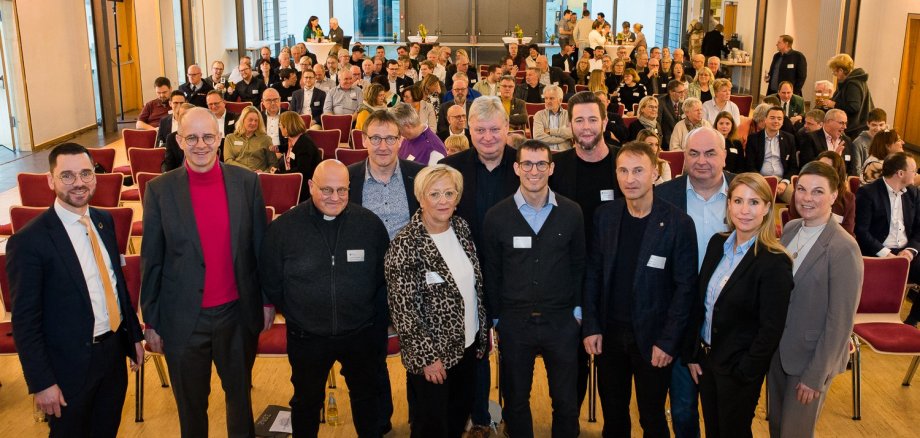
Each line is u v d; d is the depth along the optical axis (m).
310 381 3.23
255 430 3.64
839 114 6.62
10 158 10.61
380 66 12.90
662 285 3.09
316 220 3.12
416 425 3.18
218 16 19.42
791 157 6.75
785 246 3.17
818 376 2.98
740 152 6.81
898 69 11.80
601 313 3.22
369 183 3.54
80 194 2.85
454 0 21.59
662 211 3.08
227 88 11.34
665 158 6.66
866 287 4.17
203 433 3.23
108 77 12.88
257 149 6.66
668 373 3.18
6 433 3.80
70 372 2.91
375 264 3.22
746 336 2.90
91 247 2.96
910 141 11.68
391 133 3.40
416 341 3.03
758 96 16.98
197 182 3.09
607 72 12.88
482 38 21.78
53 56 11.94
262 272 3.17
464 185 3.47
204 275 3.07
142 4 15.77
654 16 21.38
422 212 3.07
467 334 3.12
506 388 3.25
